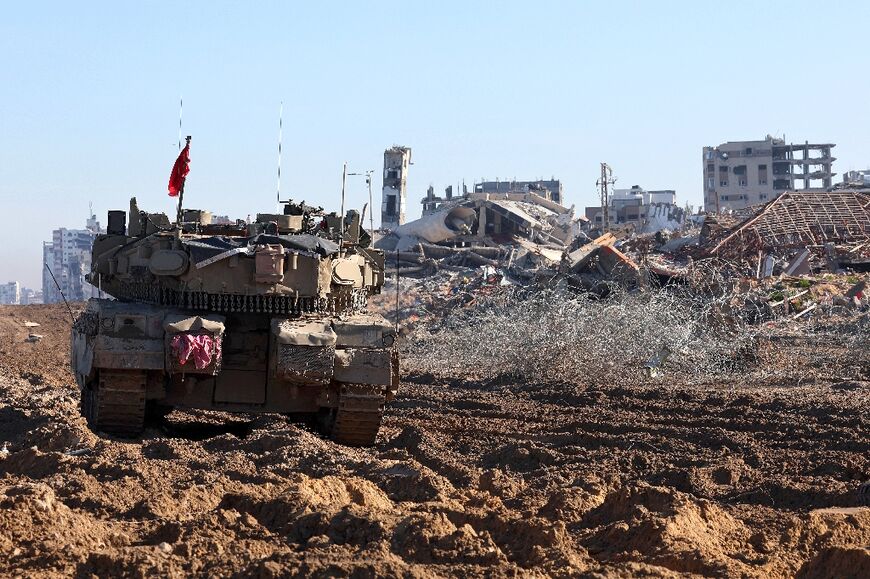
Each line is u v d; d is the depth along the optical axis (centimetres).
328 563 1272
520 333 4400
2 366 5028
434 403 3528
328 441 2514
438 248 10600
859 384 3869
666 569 1309
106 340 2498
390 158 14800
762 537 1500
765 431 2786
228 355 2666
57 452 2084
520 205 12762
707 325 4722
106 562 1310
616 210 18512
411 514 1532
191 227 2898
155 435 2639
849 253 8238
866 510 1612
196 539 1437
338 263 2811
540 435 2684
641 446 2477
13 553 1367
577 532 1555
